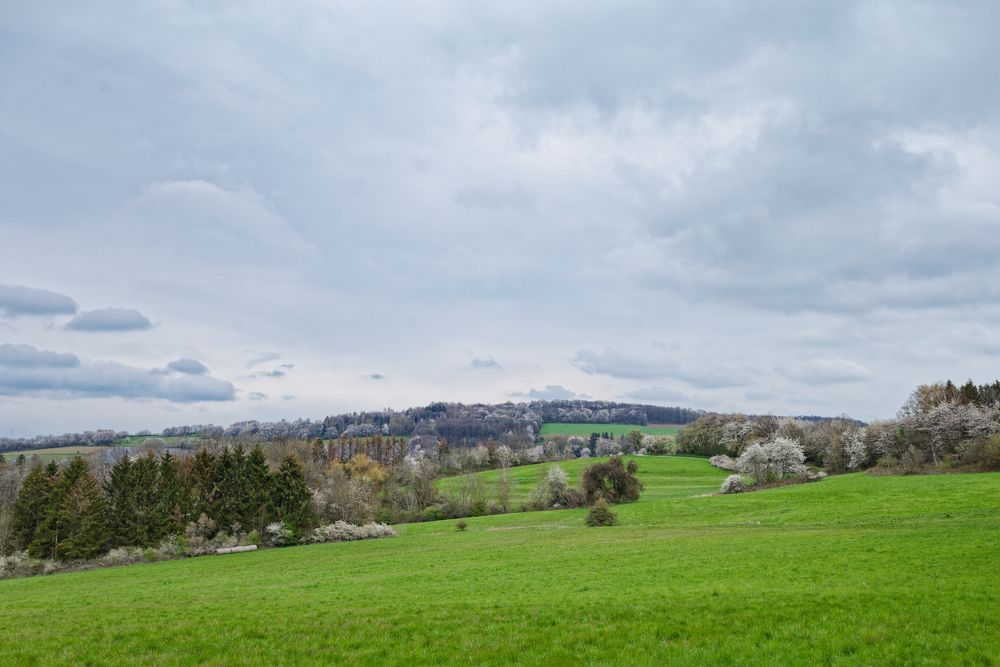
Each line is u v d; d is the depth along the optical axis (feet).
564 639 64.59
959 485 233.76
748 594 85.92
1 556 231.09
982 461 295.48
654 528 221.46
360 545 238.68
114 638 72.69
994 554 105.09
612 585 104.42
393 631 71.05
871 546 125.39
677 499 307.58
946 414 346.33
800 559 117.91
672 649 59.47
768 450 364.99
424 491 384.88
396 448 634.84
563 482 359.25
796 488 291.79
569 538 200.95
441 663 58.34
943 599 74.59
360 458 506.48
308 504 281.54
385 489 419.95
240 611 91.15
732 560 124.06
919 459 335.06
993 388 410.31
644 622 70.59
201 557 234.79
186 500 271.90
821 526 185.06
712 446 594.24
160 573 186.60
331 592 115.14
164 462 285.43
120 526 252.42
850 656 55.31
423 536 258.57
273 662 60.08
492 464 622.95
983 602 71.87
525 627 70.74
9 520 266.16
